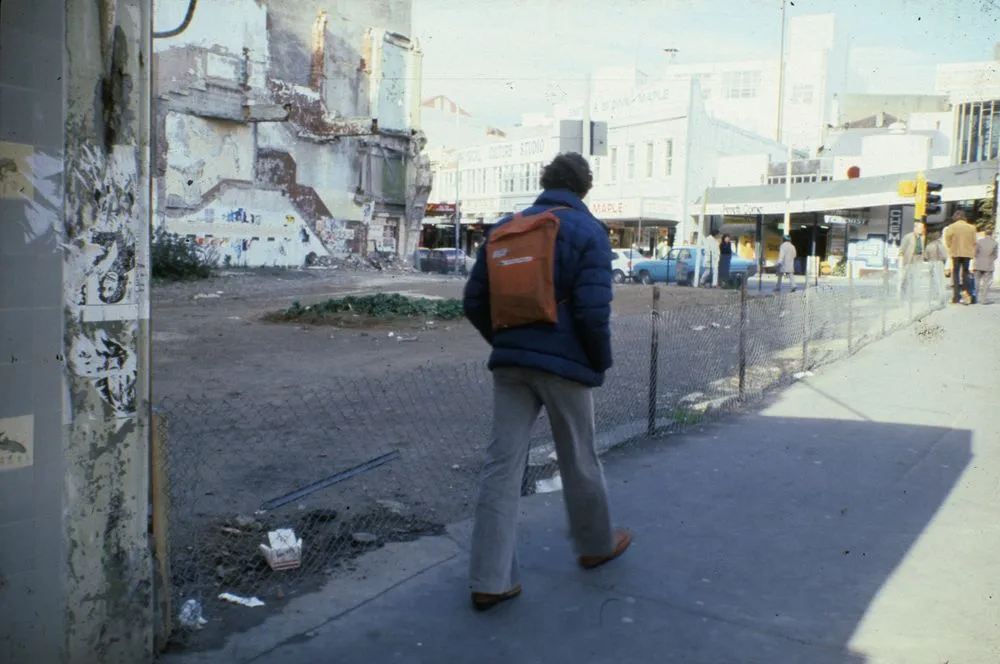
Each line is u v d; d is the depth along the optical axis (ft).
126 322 9.30
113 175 9.04
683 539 14.14
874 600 11.85
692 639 10.74
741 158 151.43
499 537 11.50
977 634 10.82
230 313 54.90
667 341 31.04
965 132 126.11
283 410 23.97
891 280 42.73
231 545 13.44
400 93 129.80
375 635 10.78
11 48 8.13
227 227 107.24
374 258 127.75
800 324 33.45
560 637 10.78
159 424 10.20
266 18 109.91
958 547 13.79
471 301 12.14
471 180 198.39
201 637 10.57
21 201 8.34
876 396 26.16
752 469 18.19
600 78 180.34
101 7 8.75
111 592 9.37
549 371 11.33
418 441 20.58
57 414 8.80
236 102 106.73
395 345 39.24
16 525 8.55
